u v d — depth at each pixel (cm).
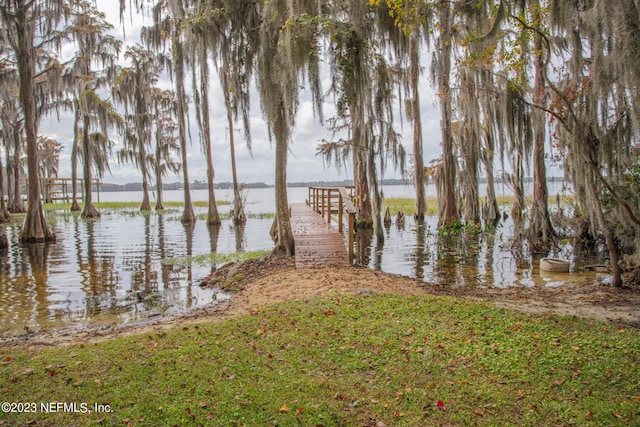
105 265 1140
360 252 1290
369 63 1109
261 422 306
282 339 457
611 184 806
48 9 1755
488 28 918
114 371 384
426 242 1509
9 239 1795
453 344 438
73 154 3722
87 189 2942
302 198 5456
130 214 3269
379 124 1542
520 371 382
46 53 2134
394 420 312
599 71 600
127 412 316
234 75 1021
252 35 960
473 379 370
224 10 966
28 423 303
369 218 1948
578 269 998
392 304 584
